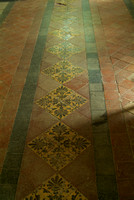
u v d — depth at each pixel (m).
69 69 4.20
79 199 2.21
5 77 4.10
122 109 3.21
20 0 8.12
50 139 2.85
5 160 2.62
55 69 4.23
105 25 5.78
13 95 3.65
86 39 5.20
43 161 2.59
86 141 2.79
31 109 3.34
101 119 3.07
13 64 4.48
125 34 5.27
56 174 2.45
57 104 3.40
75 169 2.48
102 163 2.52
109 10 6.66
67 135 2.89
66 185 2.34
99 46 4.87
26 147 2.77
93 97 3.47
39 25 6.09
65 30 5.71
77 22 6.09
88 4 7.25
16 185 2.37
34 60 4.56
